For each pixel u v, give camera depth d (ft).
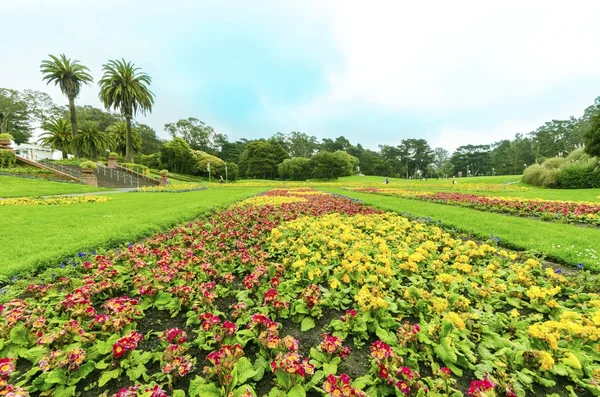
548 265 14.14
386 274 11.28
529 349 6.73
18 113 191.01
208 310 9.04
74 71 125.18
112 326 7.64
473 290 10.34
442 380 6.10
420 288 10.99
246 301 9.52
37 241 17.54
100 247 16.25
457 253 14.10
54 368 6.38
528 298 10.48
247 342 7.63
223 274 11.12
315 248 15.83
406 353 6.98
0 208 34.88
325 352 7.13
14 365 6.31
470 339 7.85
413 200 44.68
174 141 192.34
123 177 112.47
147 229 20.75
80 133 134.51
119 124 176.04
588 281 11.39
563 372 6.26
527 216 30.01
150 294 9.67
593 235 18.54
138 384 6.12
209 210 32.14
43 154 149.48
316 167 198.18
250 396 5.29
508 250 16.55
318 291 9.42
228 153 288.92
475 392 5.54
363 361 7.23
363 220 22.71
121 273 11.98
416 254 12.36
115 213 31.22
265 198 45.44
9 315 7.70
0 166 89.51
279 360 5.94
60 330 7.18
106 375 6.27
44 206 37.78
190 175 194.80
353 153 312.29
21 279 11.91
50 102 208.54
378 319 8.43
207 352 7.60
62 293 10.19
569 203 34.09
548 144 240.32
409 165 334.85
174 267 11.79
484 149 310.86
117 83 133.59
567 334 7.61
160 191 77.77
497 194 56.49
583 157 81.97
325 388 5.48
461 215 27.12
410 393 5.96
